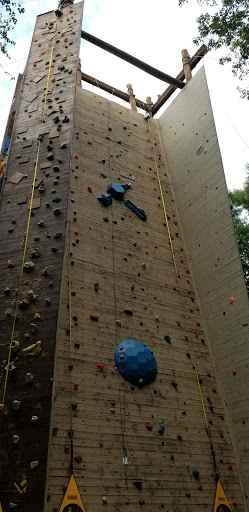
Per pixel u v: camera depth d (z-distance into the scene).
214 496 6.31
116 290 7.65
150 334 7.52
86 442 5.73
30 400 5.64
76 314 6.82
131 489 5.70
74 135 9.54
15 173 8.43
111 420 6.14
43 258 7.03
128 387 6.65
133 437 6.18
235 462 6.89
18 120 9.45
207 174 9.59
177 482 6.14
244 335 7.52
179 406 6.97
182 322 8.17
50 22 11.67
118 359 6.80
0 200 8.03
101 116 10.66
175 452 6.41
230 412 7.34
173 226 9.82
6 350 6.12
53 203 7.75
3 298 6.68
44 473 5.04
